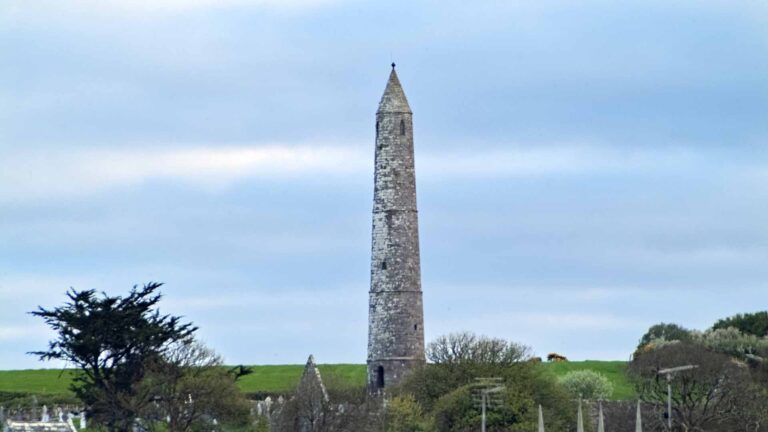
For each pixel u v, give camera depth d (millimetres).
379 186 199375
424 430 173125
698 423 183875
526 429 170375
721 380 190500
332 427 174250
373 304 198750
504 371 183000
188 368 171250
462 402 173250
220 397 169250
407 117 199625
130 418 167000
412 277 198500
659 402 188250
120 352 171125
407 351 197375
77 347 169125
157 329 171000
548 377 187250
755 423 186000
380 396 183250
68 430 117500
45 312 170625
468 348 188000
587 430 179875
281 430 175125
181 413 167875
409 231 198750
